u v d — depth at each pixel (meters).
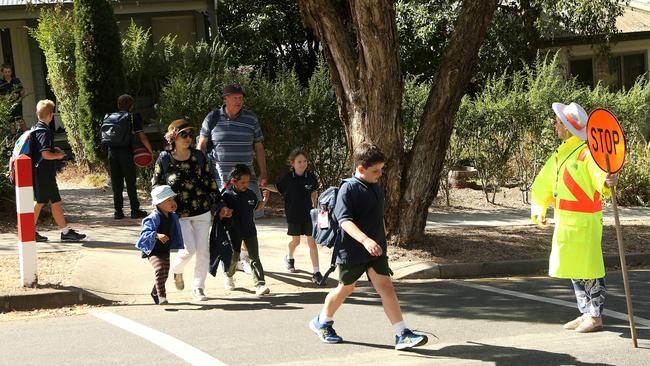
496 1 10.30
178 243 7.98
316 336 6.76
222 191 8.46
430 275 9.73
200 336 6.77
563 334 6.81
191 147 8.18
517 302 8.16
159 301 8.03
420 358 6.09
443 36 22.06
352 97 10.26
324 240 6.36
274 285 8.99
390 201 10.41
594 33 21.75
